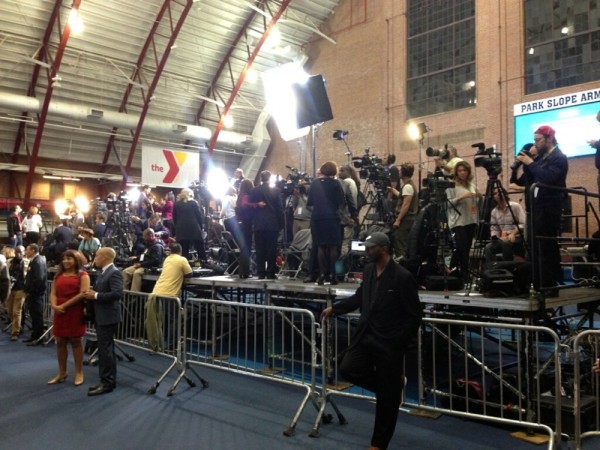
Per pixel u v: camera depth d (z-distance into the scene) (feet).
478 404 16.39
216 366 19.52
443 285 18.60
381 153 66.64
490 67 57.41
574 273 25.30
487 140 57.31
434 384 16.31
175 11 64.13
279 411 17.60
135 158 74.90
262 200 26.32
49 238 44.11
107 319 20.25
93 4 58.54
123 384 21.26
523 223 23.21
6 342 31.42
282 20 68.18
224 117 72.79
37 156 66.59
